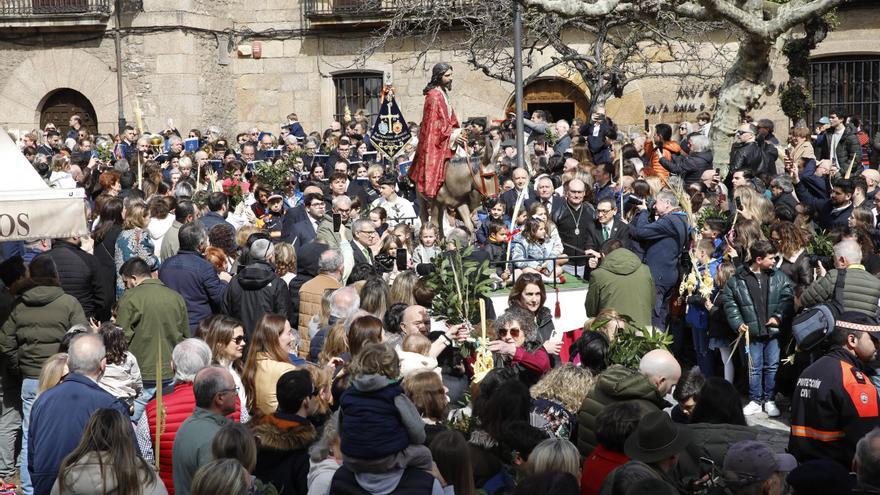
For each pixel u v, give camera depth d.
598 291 8.78
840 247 8.22
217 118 23.58
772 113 20.50
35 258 8.21
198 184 15.13
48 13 23.16
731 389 5.99
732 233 9.84
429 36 22.81
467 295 7.79
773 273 9.20
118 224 10.30
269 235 10.81
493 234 10.32
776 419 9.16
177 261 8.99
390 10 22.44
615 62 19.16
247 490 4.89
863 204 10.83
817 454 6.30
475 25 20.73
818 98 21.06
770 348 9.23
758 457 4.60
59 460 6.34
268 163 15.48
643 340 7.02
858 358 6.41
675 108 21.52
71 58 23.56
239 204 12.88
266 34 23.72
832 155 15.55
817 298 8.11
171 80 22.72
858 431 6.18
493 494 5.29
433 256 9.29
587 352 6.70
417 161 10.51
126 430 5.35
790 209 10.42
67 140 19.30
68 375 6.55
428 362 6.44
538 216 10.16
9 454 8.45
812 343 7.49
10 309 8.09
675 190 11.27
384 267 9.95
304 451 5.70
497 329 7.28
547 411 6.12
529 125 17.52
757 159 13.47
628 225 10.69
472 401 6.76
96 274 9.49
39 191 7.75
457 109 22.83
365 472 4.71
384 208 11.66
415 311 7.16
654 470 4.87
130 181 13.46
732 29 19.08
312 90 23.69
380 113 15.18
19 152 7.95
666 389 6.15
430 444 5.12
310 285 8.64
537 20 18.36
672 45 21.36
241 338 7.12
